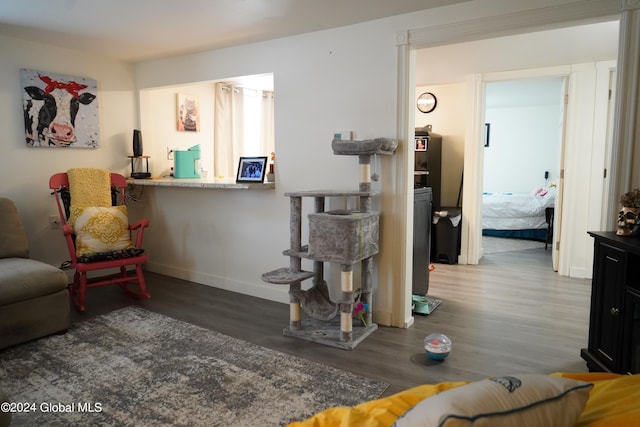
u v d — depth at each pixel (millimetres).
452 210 5168
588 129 4234
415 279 3637
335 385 2203
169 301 3580
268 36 3322
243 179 3574
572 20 2340
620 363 2041
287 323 3100
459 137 5465
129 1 2592
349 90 3072
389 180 2969
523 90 6004
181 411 1964
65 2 2607
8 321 2582
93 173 3707
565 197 4418
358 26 2986
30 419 1898
